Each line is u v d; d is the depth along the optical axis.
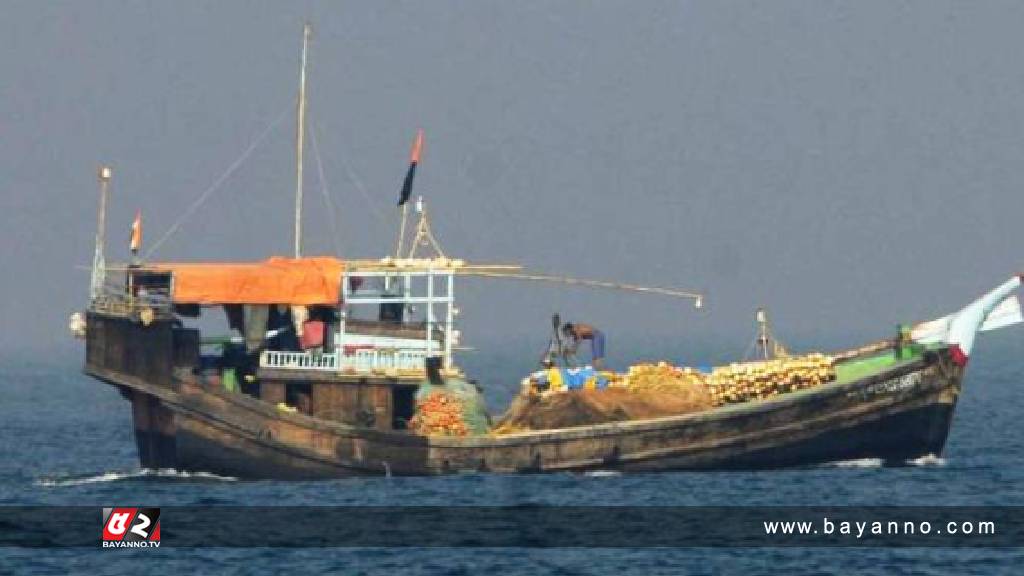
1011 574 195.50
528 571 197.88
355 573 197.38
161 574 199.12
